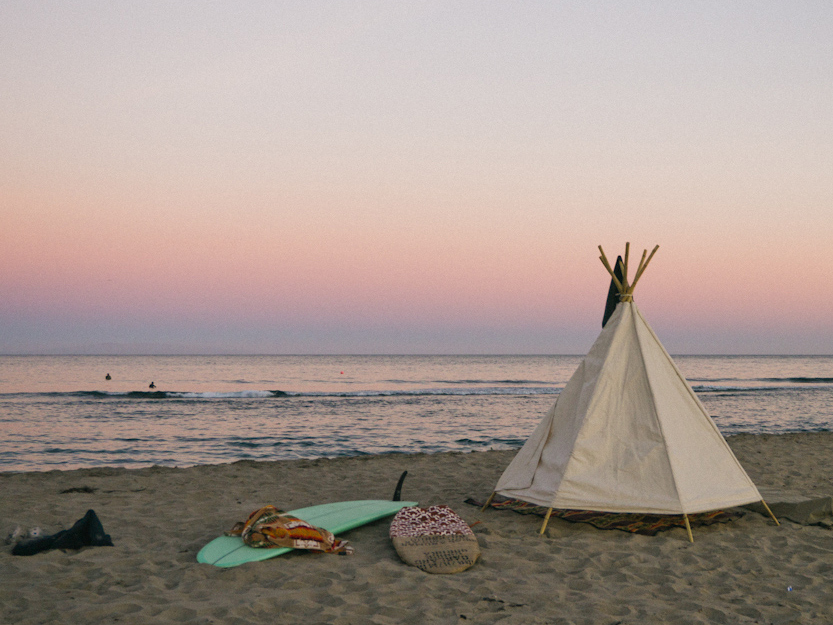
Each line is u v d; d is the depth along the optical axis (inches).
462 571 183.6
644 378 236.5
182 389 1592.0
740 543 216.1
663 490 218.5
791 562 197.3
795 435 593.0
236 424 786.8
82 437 652.7
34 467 478.0
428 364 4333.2
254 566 180.1
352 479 347.3
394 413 956.0
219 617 143.5
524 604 157.6
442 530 207.0
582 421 232.5
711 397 1342.3
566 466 227.3
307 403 1121.4
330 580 170.1
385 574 177.5
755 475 363.9
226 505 273.9
